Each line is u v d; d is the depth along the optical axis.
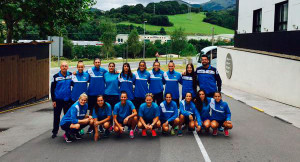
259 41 18.27
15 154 6.27
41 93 15.38
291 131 8.37
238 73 20.86
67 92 7.77
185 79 8.82
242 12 22.67
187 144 7.04
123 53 87.69
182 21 179.12
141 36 106.81
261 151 6.52
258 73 17.06
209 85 8.69
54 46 17.19
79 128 7.32
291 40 14.06
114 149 6.63
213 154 6.28
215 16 188.25
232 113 11.17
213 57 30.12
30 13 15.35
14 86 12.39
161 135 7.91
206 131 8.04
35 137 7.69
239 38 22.42
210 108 7.93
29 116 10.80
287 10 16.02
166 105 7.85
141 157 6.07
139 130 8.50
